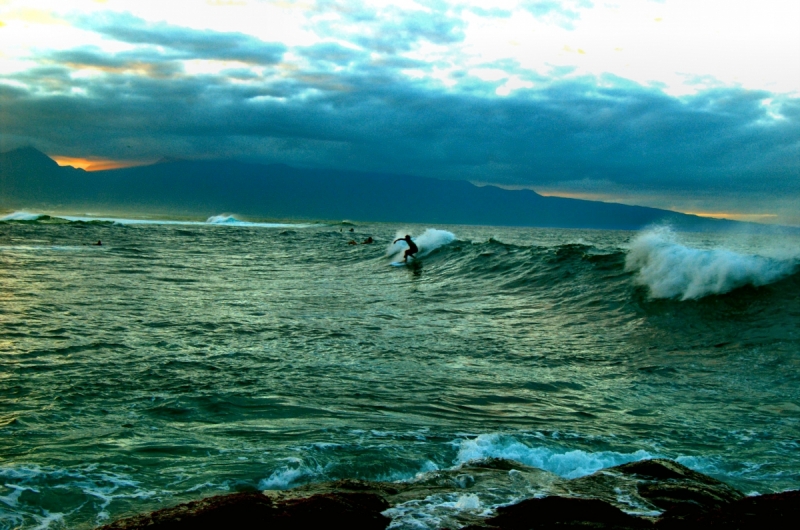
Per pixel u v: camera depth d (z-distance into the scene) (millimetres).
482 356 9359
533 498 4023
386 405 6734
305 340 10203
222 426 5848
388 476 4793
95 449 5109
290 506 3732
